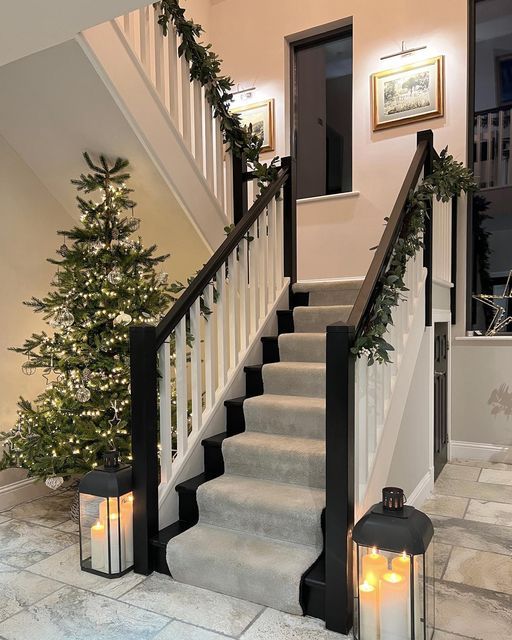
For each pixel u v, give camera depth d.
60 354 3.09
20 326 3.64
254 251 3.35
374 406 2.45
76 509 3.14
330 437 2.01
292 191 3.80
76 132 3.25
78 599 2.21
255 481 2.61
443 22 4.55
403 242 2.70
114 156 3.32
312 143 5.43
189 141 3.46
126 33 2.99
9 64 2.86
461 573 2.46
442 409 4.25
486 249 4.77
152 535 2.44
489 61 4.78
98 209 3.22
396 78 4.71
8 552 2.71
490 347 4.45
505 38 4.73
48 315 3.36
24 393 3.66
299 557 2.18
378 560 1.89
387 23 4.78
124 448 3.03
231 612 2.09
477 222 4.79
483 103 4.80
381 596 1.85
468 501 3.47
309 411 2.72
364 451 2.27
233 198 3.87
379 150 4.82
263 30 5.39
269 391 3.10
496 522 3.10
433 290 3.83
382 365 2.56
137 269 3.28
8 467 3.26
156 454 2.48
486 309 4.77
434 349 3.98
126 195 3.40
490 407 4.46
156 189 3.43
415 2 4.66
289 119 5.33
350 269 4.95
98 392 3.08
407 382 3.06
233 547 2.29
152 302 3.21
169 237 3.83
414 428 3.29
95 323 3.03
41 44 1.93
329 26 5.11
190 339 2.86
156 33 3.20
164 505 2.55
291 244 3.81
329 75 5.38
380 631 1.85
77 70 2.84
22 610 2.13
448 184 3.47
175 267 4.24
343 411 1.99
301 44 5.36
